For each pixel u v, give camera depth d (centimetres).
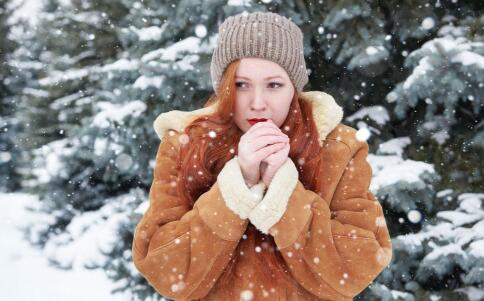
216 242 151
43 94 690
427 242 408
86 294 632
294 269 156
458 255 384
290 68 166
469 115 422
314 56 462
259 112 159
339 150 170
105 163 590
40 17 696
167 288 157
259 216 146
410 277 420
